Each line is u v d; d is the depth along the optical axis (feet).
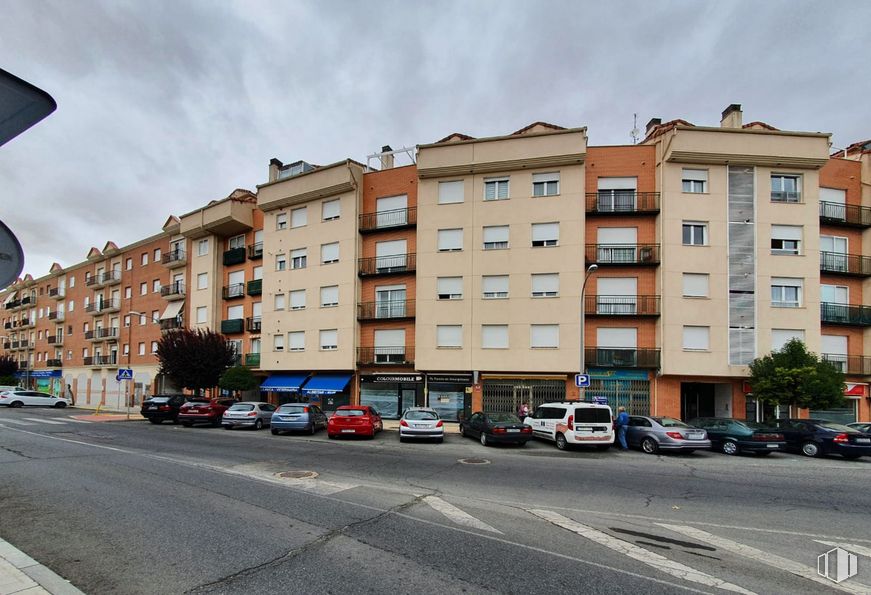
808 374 59.77
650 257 72.33
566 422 50.11
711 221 71.36
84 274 148.77
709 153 71.00
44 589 12.74
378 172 87.56
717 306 69.92
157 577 14.25
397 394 81.10
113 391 129.80
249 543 17.42
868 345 73.67
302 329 88.07
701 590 14.17
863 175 77.41
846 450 46.57
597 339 73.00
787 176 72.84
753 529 20.83
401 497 25.48
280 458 39.01
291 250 91.97
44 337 166.91
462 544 17.79
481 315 75.77
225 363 90.68
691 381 71.36
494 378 74.08
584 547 17.79
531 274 74.74
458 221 78.48
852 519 22.95
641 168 75.36
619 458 44.39
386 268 83.97
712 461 43.88
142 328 122.52
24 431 57.67
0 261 5.99
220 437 55.77
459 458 41.65
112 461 35.65
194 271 109.19
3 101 5.62
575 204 73.97
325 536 18.39
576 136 74.33
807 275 70.69
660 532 20.01
